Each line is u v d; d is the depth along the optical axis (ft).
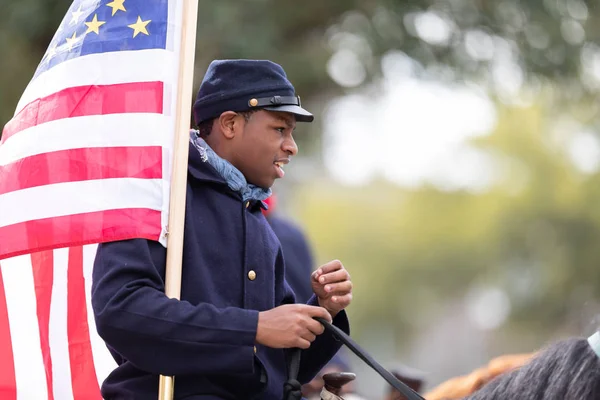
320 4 79.71
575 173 243.60
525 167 250.16
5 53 71.31
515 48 84.69
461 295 284.41
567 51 84.33
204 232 27.76
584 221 237.45
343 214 303.48
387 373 25.44
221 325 25.76
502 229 248.32
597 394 22.66
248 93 27.96
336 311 28.32
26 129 29.43
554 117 101.91
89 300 31.22
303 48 82.23
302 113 28.04
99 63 29.14
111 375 27.81
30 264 31.76
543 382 23.41
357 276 293.64
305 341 25.94
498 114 255.09
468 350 291.58
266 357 28.12
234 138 28.19
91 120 28.78
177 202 27.32
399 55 84.58
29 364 31.48
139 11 29.45
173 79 28.96
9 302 31.71
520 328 235.40
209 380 27.20
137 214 27.66
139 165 28.27
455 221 281.54
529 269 240.53
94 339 31.12
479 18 83.46
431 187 286.87
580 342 23.50
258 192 28.53
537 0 83.35
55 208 28.30
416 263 284.20
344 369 48.26
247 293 27.58
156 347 25.77
